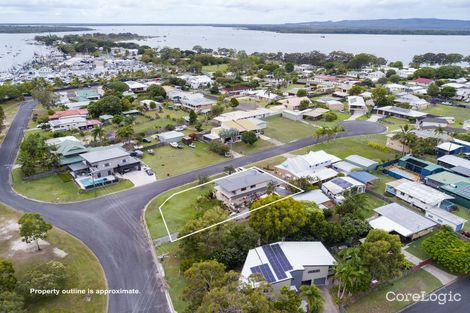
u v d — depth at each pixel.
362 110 137.38
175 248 54.69
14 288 42.84
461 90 157.88
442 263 48.84
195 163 87.56
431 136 96.50
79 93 161.75
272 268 46.16
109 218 63.16
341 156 91.06
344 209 60.06
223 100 151.12
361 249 45.16
